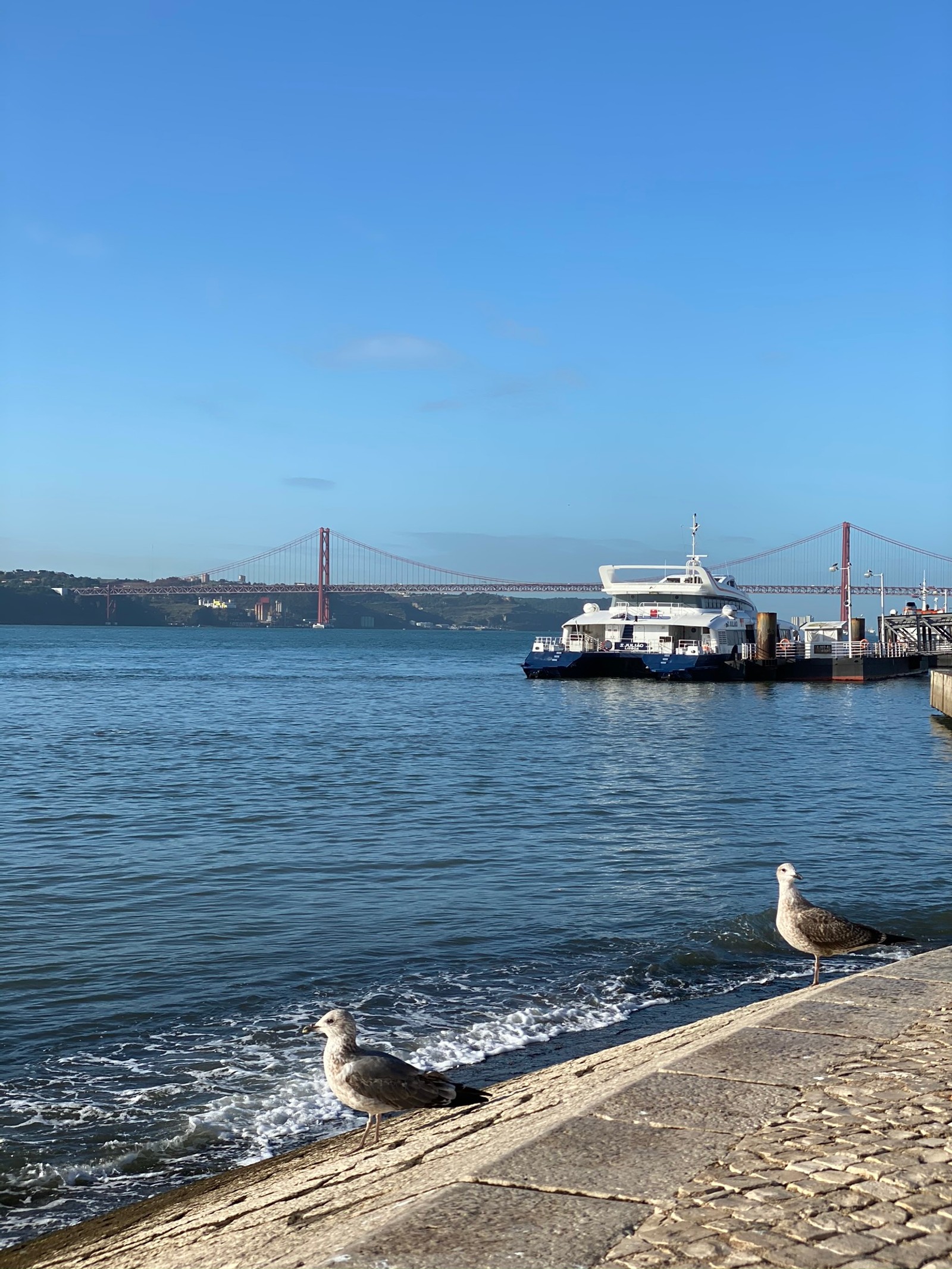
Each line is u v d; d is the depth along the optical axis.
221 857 22.45
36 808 28.39
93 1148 9.59
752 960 15.62
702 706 68.81
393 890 19.64
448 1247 4.64
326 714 60.66
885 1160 5.49
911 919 17.84
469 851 23.25
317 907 18.36
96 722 54.06
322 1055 11.76
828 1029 7.97
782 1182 5.25
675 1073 6.98
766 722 57.72
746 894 19.47
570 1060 11.52
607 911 18.20
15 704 65.44
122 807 28.66
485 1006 13.36
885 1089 6.63
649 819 27.69
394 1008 13.29
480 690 81.94
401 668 125.75
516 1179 5.36
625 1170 5.44
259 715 59.31
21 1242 7.91
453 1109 9.05
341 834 25.17
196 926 17.08
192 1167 9.23
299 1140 9.70
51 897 18.97
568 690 81.38
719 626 84.81
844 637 117.44
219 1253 6.02
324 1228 5.84
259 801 29.66
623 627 86.12
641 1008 13.37
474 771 36.72
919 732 52.69
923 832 25.97
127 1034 12.47
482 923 17.38
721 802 30.56
